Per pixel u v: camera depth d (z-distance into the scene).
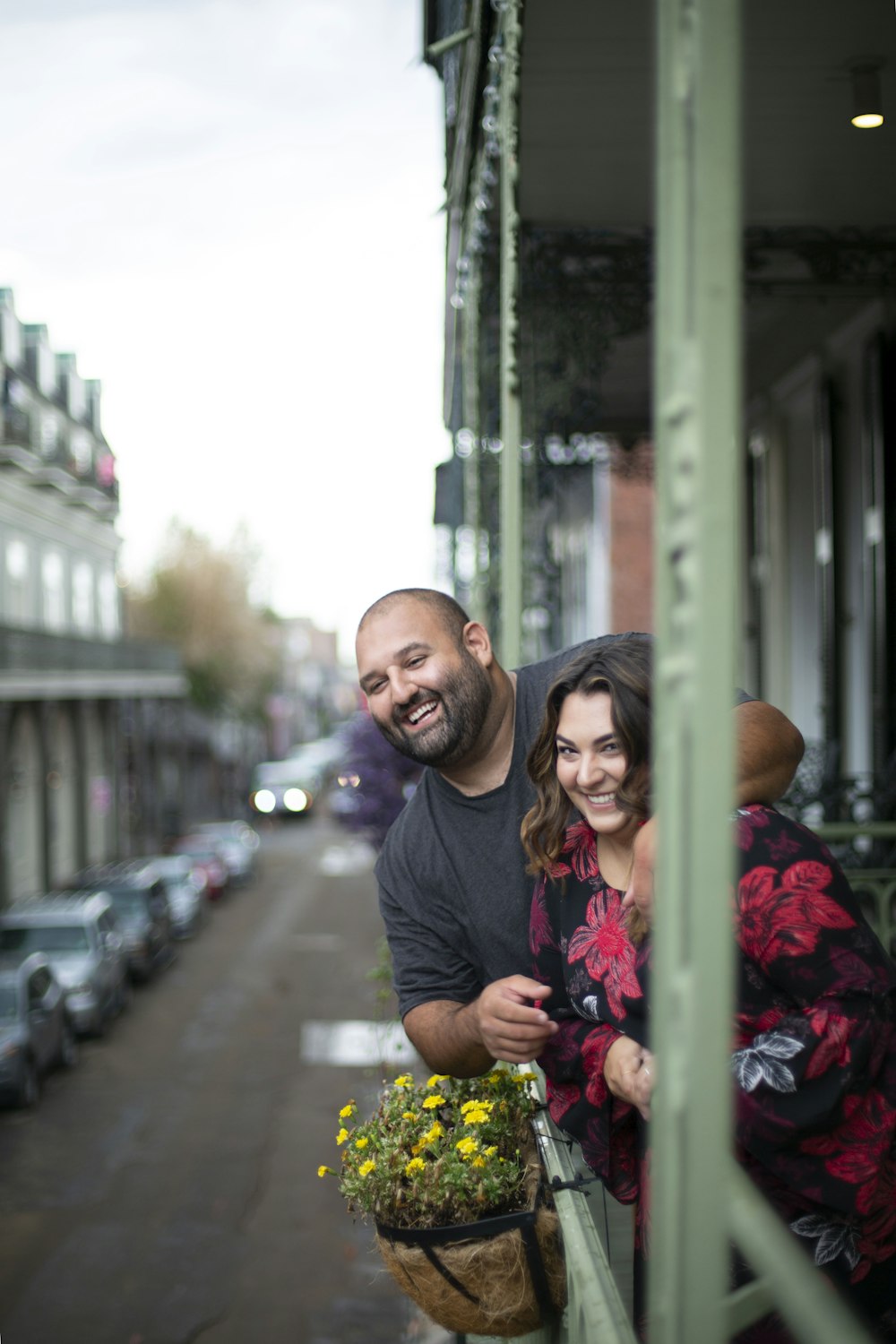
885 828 5.58
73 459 32.28
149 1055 16.83
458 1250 2.18
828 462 8.87
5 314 29.52
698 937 1.04
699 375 1.03
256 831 51.66
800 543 10.25
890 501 7.75
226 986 21.39
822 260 6.35
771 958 1.66
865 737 8.51
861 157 5.31
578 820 2.07
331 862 40.22
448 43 4.27
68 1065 16.30
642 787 1.88
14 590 29.17
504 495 4.52
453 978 2.58
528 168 5.51
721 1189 1.06
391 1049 8.96
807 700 10.15
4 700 25.44
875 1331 1.72
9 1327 8.98
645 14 3.99
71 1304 9.34
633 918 1.88
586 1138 2.03
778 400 10.42
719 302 1.04
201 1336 8.78
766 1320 1.68
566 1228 1.94
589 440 11.20
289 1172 12.04
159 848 40.88
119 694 34.88
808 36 4.18
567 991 2.05
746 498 11.34
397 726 2.52
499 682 2.58
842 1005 1.62
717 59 1.04
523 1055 1.99
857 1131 1.63
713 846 1.04
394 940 2.63
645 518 17.38
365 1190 2.34
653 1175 1.13
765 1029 1.70
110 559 38.41
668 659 1.08
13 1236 10.67
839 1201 1.63
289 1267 9.90
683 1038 1.06
